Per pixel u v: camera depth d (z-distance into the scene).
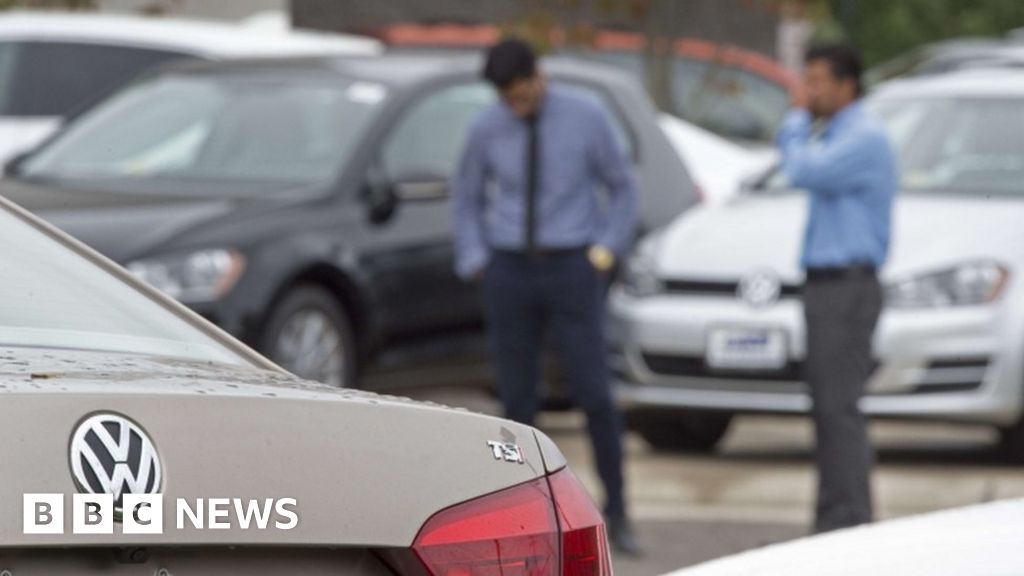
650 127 27.03
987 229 23.75
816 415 19.19
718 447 26.00
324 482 6.60
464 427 7.06
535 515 7.05
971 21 74.62
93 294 8.30
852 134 19.03
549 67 26.84
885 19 73.62
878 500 21.77
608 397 19.42
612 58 41.31
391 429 6.85
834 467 19.11
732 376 23.98
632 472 23.69
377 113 24.34
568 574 7.10
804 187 19.06
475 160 19.64
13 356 7.40
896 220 24.16
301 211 22.75
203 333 8.48
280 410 6.62
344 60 25.73
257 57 26.34
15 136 31.19
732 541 20.02
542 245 19.34
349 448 6.71
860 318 19.14
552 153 19.30
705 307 24.06
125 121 25.22
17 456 6.08
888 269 23.47
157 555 6.31
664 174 26.86
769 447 26.17
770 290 23.86
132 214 21.73
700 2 52.75
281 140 24.14
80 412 6.23
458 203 19.81
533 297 19.47
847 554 8.81
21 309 7.95
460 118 25.31
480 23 51.81
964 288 23.33
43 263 8.38
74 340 7.85
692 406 24.16
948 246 23.53
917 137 25.88
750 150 35.41
